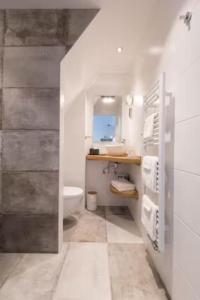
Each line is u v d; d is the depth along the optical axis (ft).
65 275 4.76
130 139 9.17
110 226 7.61
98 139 10.28
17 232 5.77
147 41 6.24
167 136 4.47
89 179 10.02
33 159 5.74
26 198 5.77
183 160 3.60
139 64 7.36
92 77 9.23
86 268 5.04
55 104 5.73
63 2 5.40
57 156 5.75
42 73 5.71
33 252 5.77
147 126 5.27
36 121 5.72
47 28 5.70
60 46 5.70
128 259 5.47
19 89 5.72
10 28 5.71
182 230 3.60
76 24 5.68
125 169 9.95
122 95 10.10
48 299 4.03
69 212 7.47
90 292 4.24
